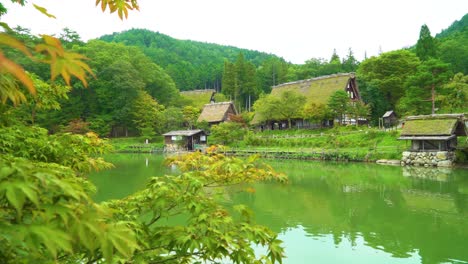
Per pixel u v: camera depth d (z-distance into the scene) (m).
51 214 1.19
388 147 26.55
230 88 61.56
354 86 40.22
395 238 8.42
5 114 3.38
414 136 23.19
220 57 113.38
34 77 4.13
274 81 69.69
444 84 30.48
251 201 12.40
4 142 3.16
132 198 2.75
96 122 41.75
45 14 1.18
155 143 42.97
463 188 14.66
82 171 4.07
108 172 20.31
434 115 23.47
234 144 37.59
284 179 3.01
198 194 2.73
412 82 29.94
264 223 9.68
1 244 1.20
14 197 1.04
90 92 44.28
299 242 8.12
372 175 19.06
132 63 51.53
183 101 55.28
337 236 8.55
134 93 45.47
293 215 10.50
